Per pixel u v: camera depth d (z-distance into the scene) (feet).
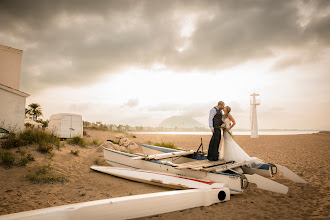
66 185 18.67
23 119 39.65
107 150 26.73
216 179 17.20
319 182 21.17
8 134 31.78
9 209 12.90
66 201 14.97
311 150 49.14
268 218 12.76
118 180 21.35
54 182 18.95
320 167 28.19
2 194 15.24
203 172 17.99
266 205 15.14
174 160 25.27
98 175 22.72
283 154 42.06
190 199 14.07
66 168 23.58
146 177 19.80
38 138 31.22
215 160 20.98
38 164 22.76
